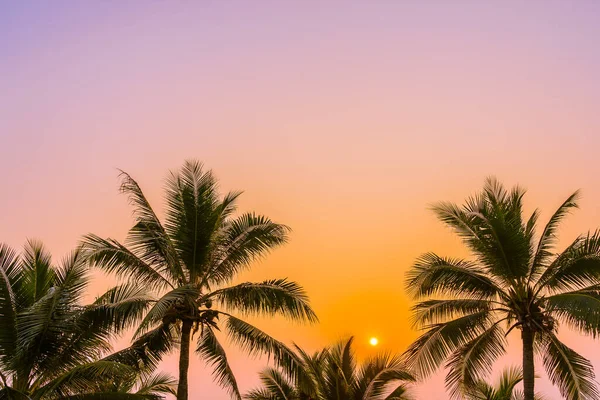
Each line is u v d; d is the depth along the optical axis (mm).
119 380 24078
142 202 24672
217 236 25312
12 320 20609
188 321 24219
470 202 25969
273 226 25172
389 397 31641
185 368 23672
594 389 23984
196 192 25469
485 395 29438
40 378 21312
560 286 25062
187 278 25062
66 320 20734
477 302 26125
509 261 25266
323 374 32438
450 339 25438
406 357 25844
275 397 33406
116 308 21953
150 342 24125
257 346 24453
